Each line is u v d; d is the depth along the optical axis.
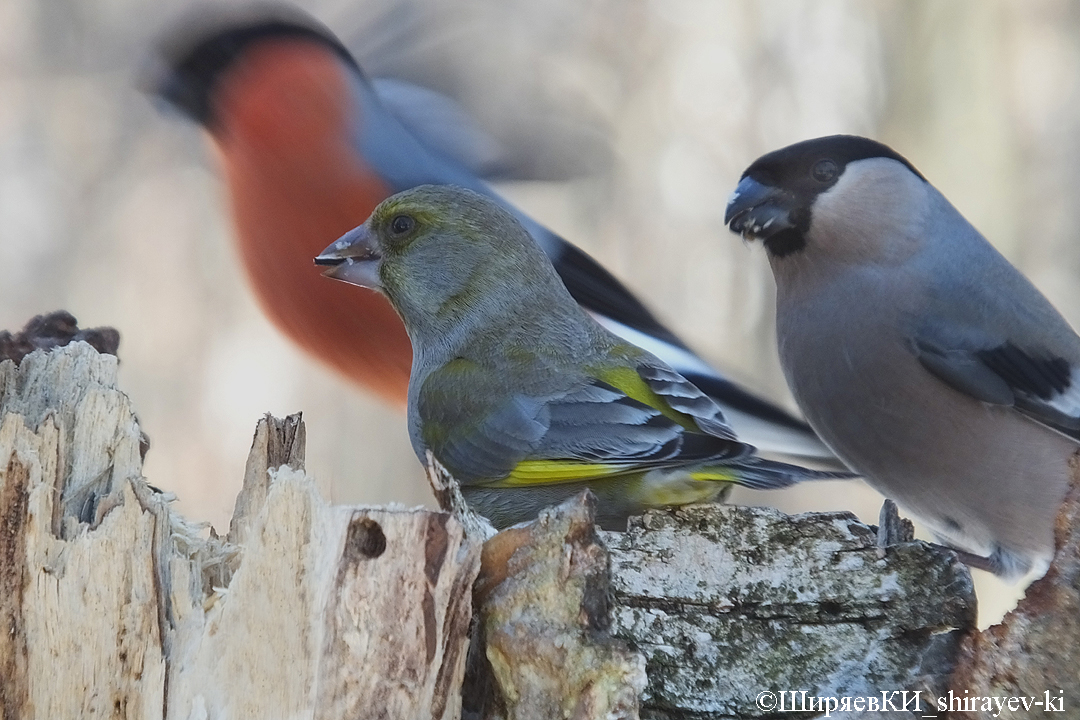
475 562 5.93
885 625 6.55
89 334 7.85
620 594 6.54
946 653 6.49
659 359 8.92
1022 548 9.90
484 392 8.47
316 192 9.92
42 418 6.44
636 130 19.23
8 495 6.17
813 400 10.15
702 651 6.52
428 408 8.63
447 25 13.05
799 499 17.38
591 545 6.04
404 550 5.84
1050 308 9.98
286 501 5.96
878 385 9.80
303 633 5.91
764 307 18.66
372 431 17.67
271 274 10.38
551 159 11.99
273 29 10.06
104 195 18.77
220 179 10.44
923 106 19.16
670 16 19.59
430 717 5.84
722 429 8.27
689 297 18.83
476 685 6.19
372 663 5.83
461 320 9.01
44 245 18.84
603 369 8.50
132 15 17.78
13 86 19.02
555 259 10.72
